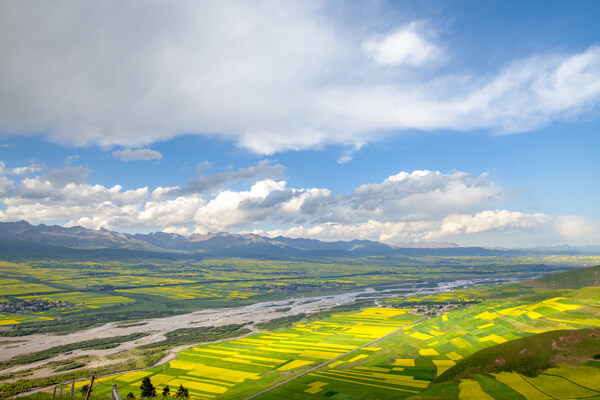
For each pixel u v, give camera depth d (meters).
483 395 90.69
